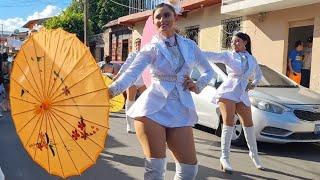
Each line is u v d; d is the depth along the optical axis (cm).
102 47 3198
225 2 1449
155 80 355
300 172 637
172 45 359
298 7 1280
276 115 736
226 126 611
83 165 329
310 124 738
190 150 349
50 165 337
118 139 841
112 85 339
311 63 1237
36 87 330
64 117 329
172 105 349
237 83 598
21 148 753
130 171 614
